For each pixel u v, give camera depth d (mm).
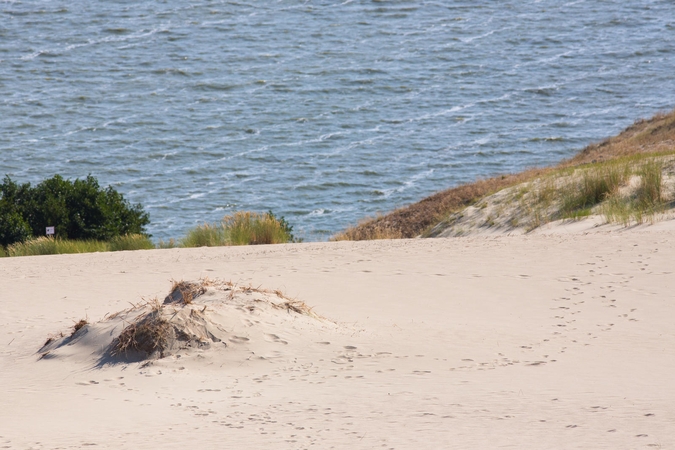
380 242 76375
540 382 30109
